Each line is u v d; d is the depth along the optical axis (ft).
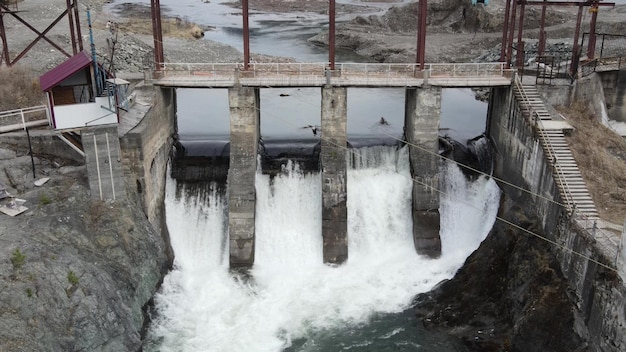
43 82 115.65
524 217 134.00
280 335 119.65
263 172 155.84
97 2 480.23
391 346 116.78
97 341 101.04
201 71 156.87
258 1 557.33
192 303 129.49
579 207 116.57
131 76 159.74
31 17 306.55
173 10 489.26
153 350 113.91
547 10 350.84
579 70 159.33
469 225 154.40
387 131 187.42
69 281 102.47
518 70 161.58
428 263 146.10
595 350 98.73
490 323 119.55
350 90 246.88
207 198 152.56
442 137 175.52
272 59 289.53
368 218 153.17
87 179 125.90
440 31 367.66
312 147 169.58
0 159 128.47
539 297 113.09
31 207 114.83
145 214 132.87
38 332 92.22
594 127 145.69
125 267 118.11
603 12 366.02
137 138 127.44
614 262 95.45
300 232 150.82
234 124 148.15
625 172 130.41
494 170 161.89
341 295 133.69
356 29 369.50
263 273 142.10
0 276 94.22
